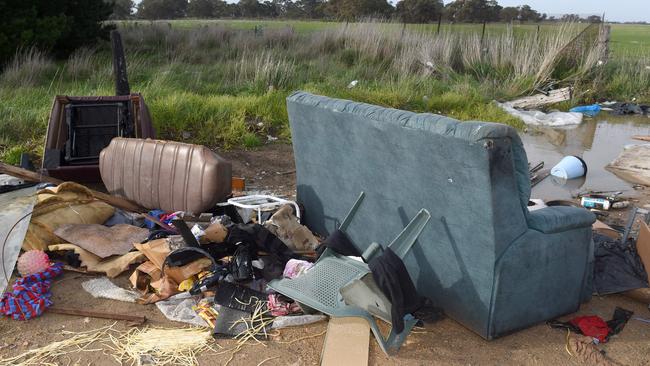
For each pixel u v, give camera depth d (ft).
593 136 33.32
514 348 11.48
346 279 11.93
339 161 14.84
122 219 17.02
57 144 20.70
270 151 27.35
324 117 14.74
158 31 64.28
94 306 12.92
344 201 15.21
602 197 20.70
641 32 169.78
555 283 11.92
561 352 11.39
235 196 19.38
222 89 37.93
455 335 11.92
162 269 13.47
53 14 51.62
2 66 43.68
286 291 11.95
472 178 10.42
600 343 11.71
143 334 11.74
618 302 13.48
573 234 11.75
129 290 13.64
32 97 31.55
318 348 11.48
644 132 34.71
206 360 11.02
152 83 35.27
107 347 11.35
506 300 11.26
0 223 14.12
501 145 10.03
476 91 41.24
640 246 13.89
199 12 270.87
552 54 45.80
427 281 12.71
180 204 17.19
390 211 13.35
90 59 45.85
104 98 21.44
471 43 50.47
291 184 22.59
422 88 40.75
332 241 12.84
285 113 31.60
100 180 20.84
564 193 22.07
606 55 49.32
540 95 42.70
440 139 10.80
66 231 15.07
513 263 10.93
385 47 51.80
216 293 12.82
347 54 52.54
